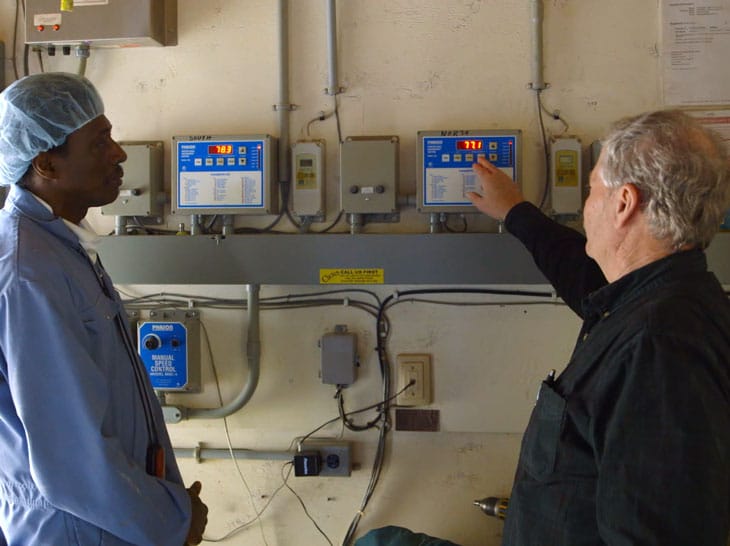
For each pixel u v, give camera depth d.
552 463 0.89
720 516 0.72
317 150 1.60
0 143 1.11
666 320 0.78
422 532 1.67
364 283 1.54
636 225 0.86
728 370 0.79
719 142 0.86
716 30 1.55
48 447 1.00
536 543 0.90
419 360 1.63
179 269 1.59
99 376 1.04
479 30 1.60
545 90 1.60
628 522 0.73
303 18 1.65
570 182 1.54
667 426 0.74
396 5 1.62
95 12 1.57
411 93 1.62
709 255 1.44
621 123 0.90
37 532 1.06
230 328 1.70
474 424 1.64
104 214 1.63
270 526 1.71
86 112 1.15
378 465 1.67
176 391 1.68
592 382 0.85
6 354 1.01
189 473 1.73
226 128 1.68
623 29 1.57
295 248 1.55
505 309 1.63
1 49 1.72
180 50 1.68
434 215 1.58
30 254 1.04
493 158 1.52
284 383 1.69
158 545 1.08
